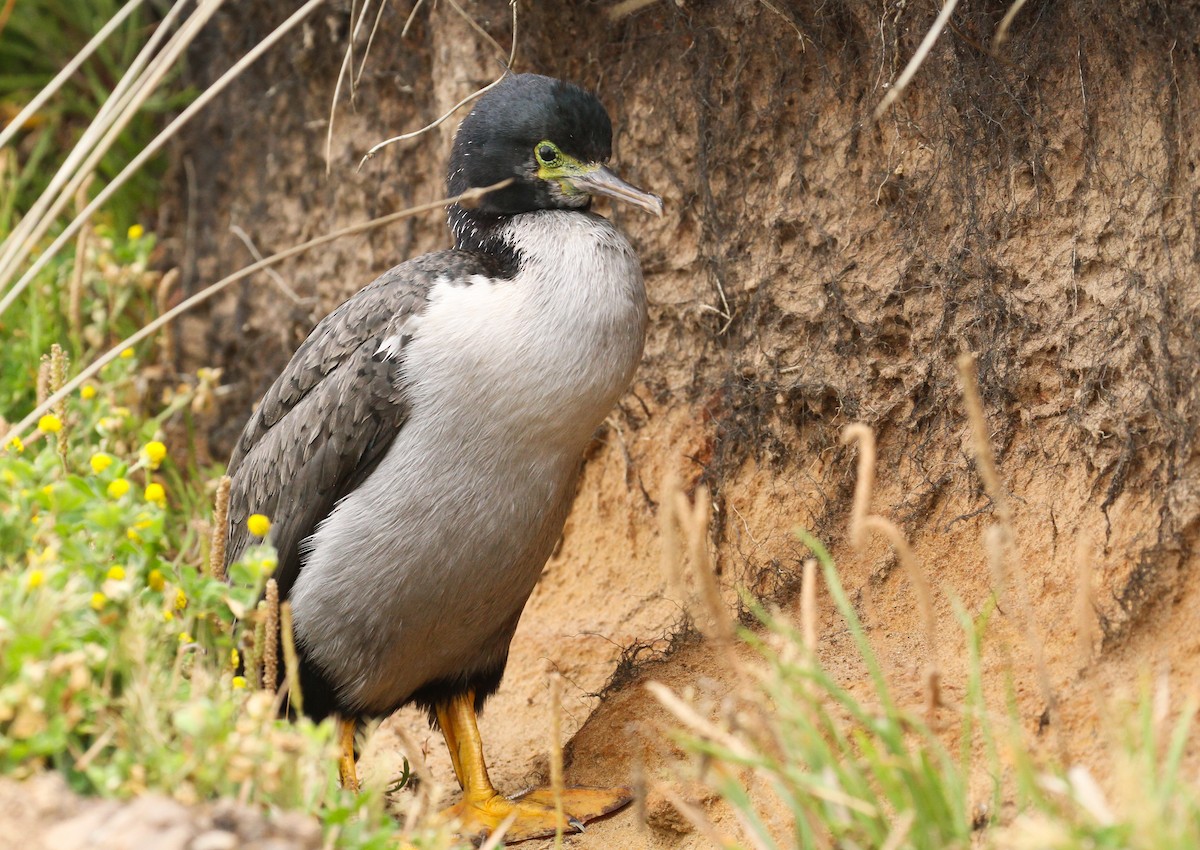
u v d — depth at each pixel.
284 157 12.80
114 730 6.27
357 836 6.26
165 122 13.90
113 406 10.52
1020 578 7.18
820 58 9.70
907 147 9.38
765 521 9.76
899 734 6.08
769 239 10.03
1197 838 5.51
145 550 7.15
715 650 9.28
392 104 12.02
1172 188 8.22
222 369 12.90
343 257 12.38
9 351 11.49
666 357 10.54
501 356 7.81
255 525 7.80
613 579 10.45
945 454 9.09
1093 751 7.35
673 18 10.43
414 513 8.01
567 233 8.26
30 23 14.34
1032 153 8.82
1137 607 7.80
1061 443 8.60
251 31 13.01
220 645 7.45
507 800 8.67
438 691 8.94
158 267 13.63
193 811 5.78
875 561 9.11
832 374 9.62
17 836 5.56
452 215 9.06
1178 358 8.04
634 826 8.41
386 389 8.02
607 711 9.20
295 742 6.28
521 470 8.01
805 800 6.11
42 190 13.79
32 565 6.64
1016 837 5.54
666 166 10.59
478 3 10.95
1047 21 8.75
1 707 5.86
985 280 8.97
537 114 8.58
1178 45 8.17
